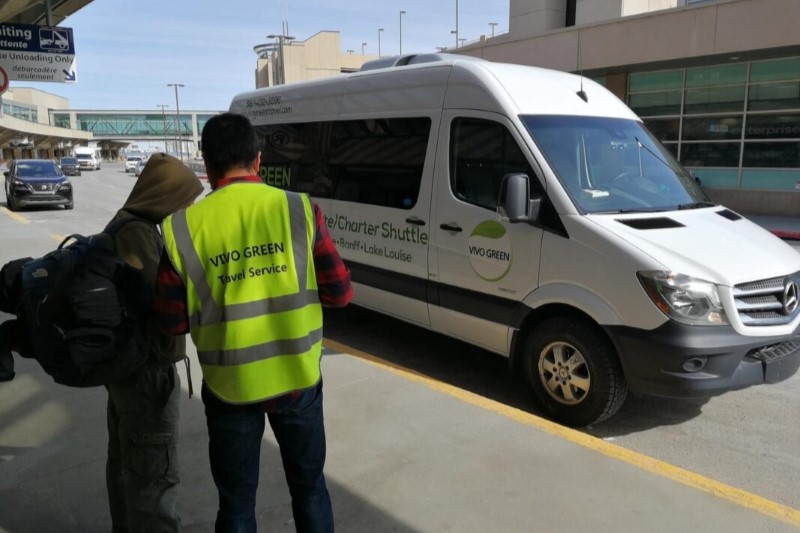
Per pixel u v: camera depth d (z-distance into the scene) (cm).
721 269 399
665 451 414
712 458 404
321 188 672
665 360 389
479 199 495
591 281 418
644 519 300
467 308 509
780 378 416
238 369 199
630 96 1981
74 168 5212
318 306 214
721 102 1778
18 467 342
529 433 387
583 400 434
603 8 2272
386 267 588
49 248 1116
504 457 357
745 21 1552
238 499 220
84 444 369
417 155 552
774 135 1681
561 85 530
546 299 445
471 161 503
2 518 296
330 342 568
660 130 1930
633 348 400
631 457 359
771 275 410
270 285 201
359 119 622
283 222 203
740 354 394
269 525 293
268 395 203
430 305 544
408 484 329
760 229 486
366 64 739
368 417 408
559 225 437
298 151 712
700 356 386
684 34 1673
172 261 196
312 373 209
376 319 714
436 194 529
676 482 332
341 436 382
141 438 235
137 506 239
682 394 391
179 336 235
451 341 639
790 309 420
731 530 292
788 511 308
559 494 320
